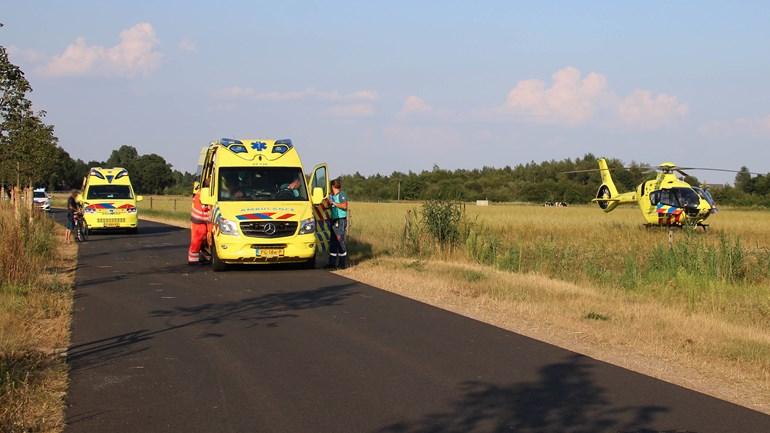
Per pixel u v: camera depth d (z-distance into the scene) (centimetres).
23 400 638
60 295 1228
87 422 603
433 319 1059
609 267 1764
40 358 798
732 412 642
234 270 1659
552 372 770
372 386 713
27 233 1791
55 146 2655
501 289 1323
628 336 943
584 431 589
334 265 1720
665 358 839
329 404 655
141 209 5806
